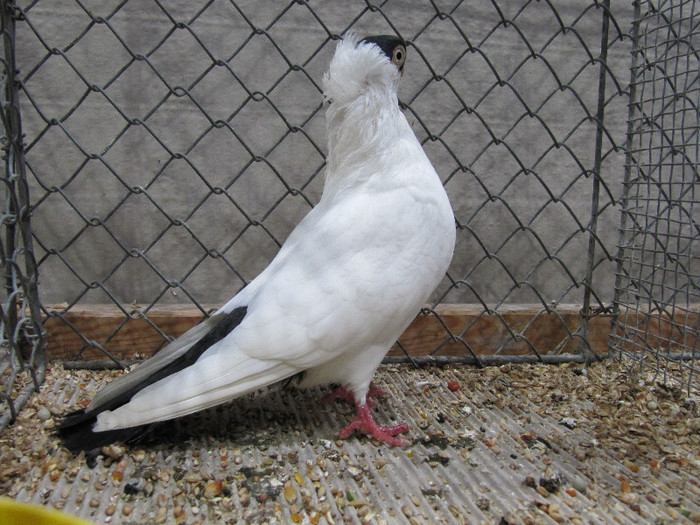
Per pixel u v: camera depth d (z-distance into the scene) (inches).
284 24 23.8
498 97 25.6
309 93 24.4
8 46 18.7
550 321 24.6
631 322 24.8
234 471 16.5
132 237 24.7
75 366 22.0
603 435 18.6
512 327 24.5
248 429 18.7
